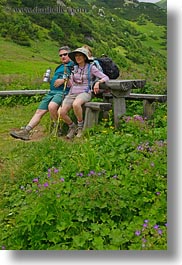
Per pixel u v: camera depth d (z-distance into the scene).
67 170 4.92
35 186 4.75
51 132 7.18
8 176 5.30
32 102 10.48
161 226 3.96
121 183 4.55
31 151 5.91
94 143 5.63
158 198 4.29
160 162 4.77
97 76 6.75
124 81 6.60
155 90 8.80
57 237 4.02
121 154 5.18
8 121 8.61
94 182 4.47
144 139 5.71
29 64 33.31
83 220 4.11
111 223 4.07
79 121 6.68
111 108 7.13
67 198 4.32
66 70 6.96
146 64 17.62
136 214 4.20
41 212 4.14
